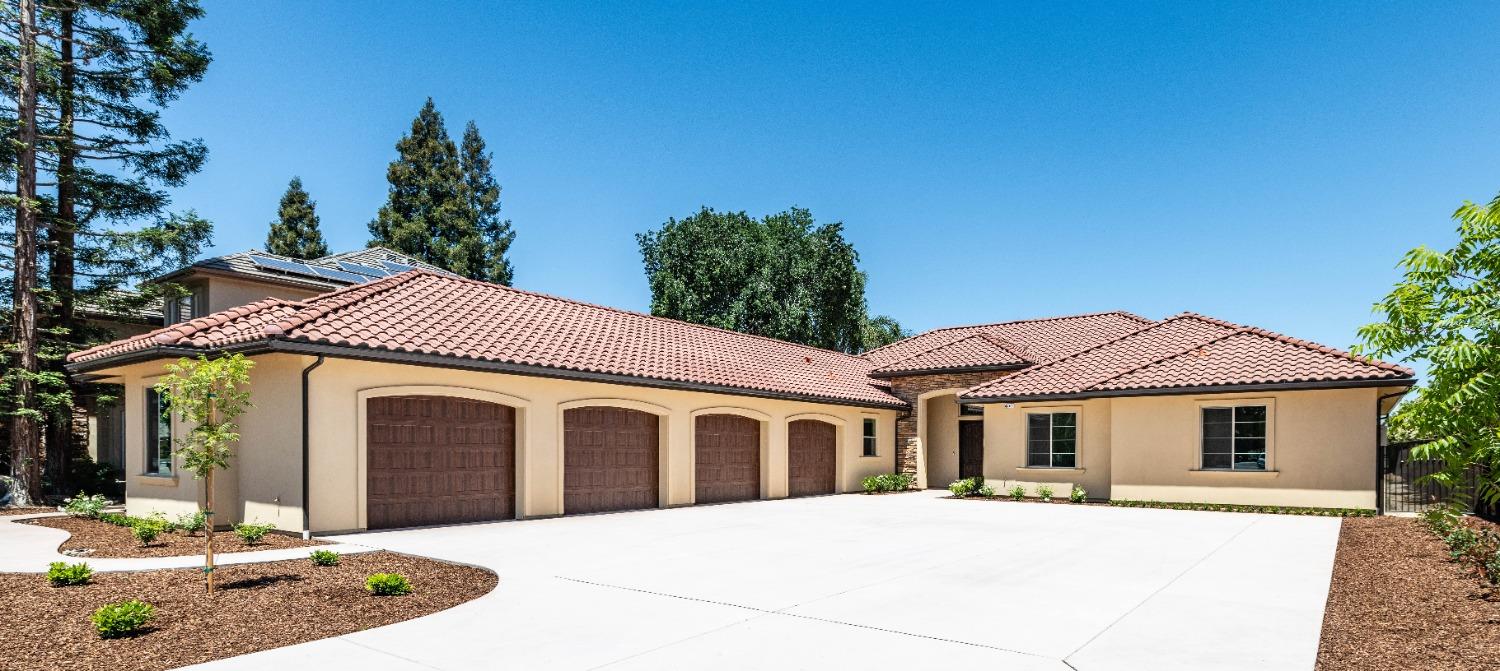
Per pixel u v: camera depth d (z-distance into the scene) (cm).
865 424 2494
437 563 985
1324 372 1683
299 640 641
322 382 1245
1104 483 1967
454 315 1623
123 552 1029
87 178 2053
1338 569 988
